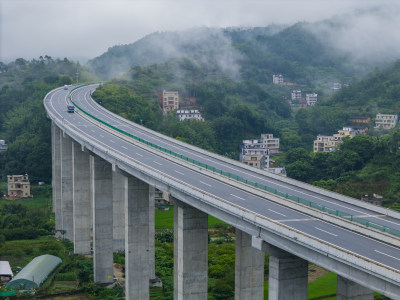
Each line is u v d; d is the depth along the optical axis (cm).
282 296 5038
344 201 6788
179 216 6675
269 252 5081
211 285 9350
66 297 9019
